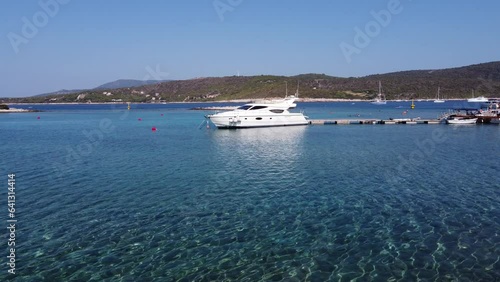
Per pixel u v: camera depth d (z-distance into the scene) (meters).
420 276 11.02
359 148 36.25
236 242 13.53
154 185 21.59
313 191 20.06
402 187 20.83
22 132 55.56
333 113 100.69
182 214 16.50
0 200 18.70
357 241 13.52
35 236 14.11
